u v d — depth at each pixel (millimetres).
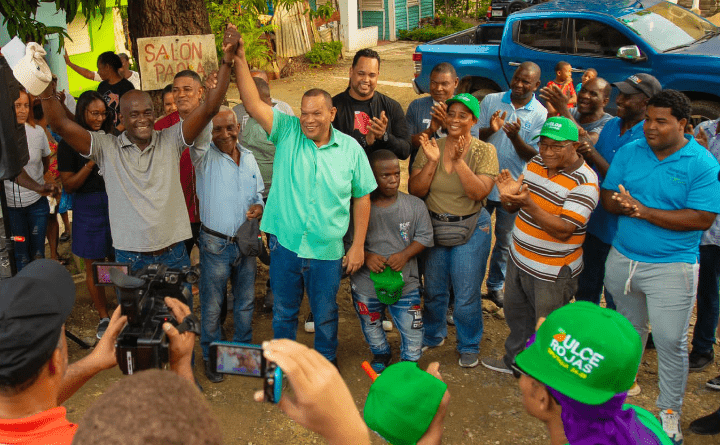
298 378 1296
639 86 4414
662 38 8773
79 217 4855
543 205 4102
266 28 14031
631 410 1865
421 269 5367
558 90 4777
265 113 4082
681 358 3848
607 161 4715
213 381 4566
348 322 5453
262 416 4227
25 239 5438
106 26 12219
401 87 13727
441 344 5082
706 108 8195
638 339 1701
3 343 1587
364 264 4484
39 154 5395
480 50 10312
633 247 3898
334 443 1338
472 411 4293
